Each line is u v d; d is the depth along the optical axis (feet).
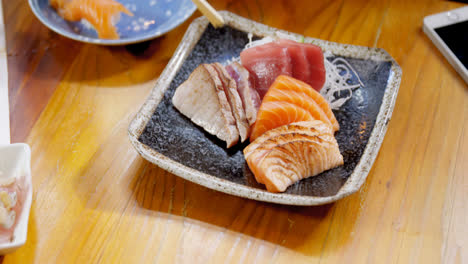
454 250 1.59
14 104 1.88
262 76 1.83
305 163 1.65
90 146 1.79
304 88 1.77
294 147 1.64
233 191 1.62
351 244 1.61
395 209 1.66
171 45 2.02
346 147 1.73
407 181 1.70
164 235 1.63
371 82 1.86
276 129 1.69
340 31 2.04
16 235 1.55
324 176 1.68
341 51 1.92
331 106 1.82
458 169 1.72
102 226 1.65
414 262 1.58
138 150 1.69
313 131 1.66
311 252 1.60
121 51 2.01
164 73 1.87
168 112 1.81
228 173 1.69
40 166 1.75
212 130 1.76
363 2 2.12
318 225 1.64
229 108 1.76
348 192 1.58
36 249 1.61
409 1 2.11
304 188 1.65
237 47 1.98
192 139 1.76
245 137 1.74
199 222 1.65
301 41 1.96
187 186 1.71
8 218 1.57
